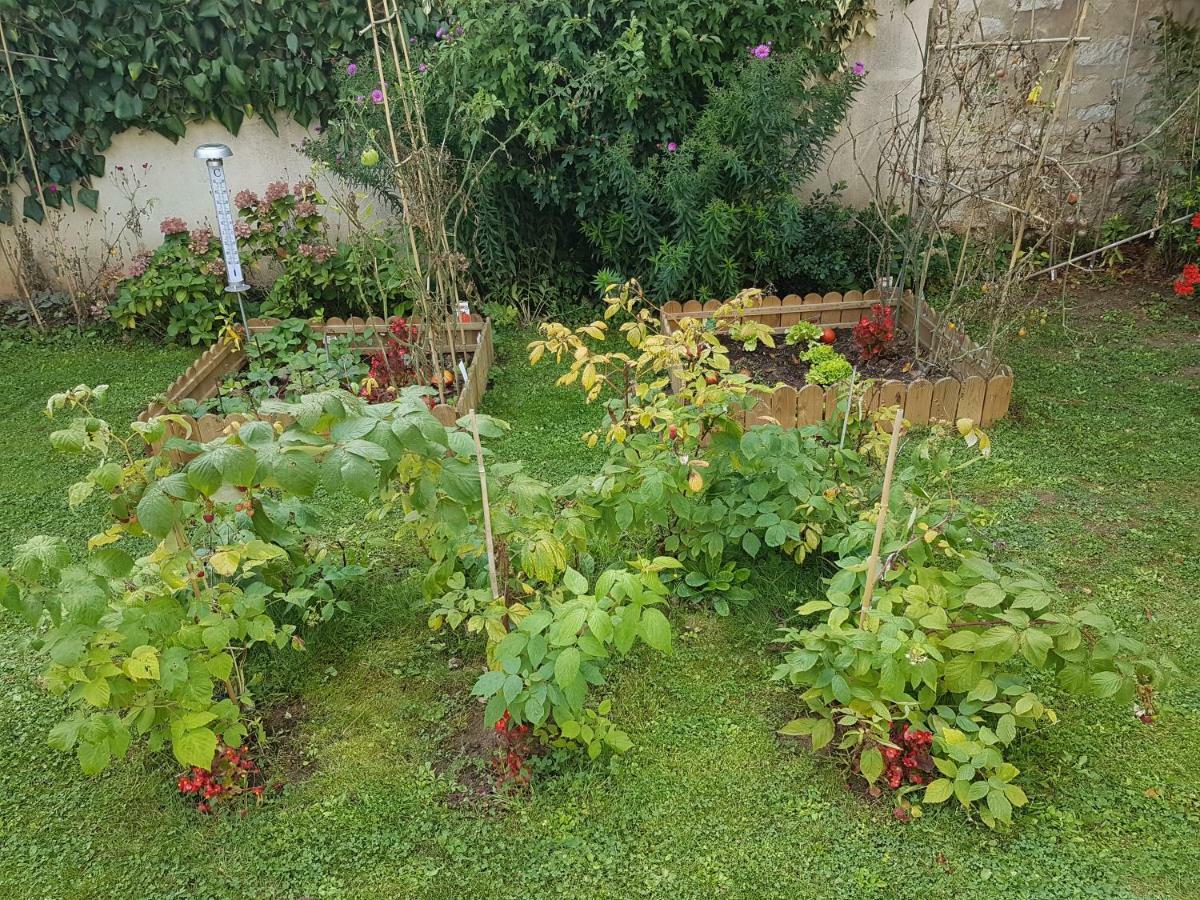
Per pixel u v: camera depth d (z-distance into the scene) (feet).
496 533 9.29
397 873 8.16
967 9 21.90
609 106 19.20
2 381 18.83
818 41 20.45
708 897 7.84
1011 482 13.87
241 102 21.43
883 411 11.51
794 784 8.94
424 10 20.07
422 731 9.75
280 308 20.08
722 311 11.65
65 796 9.03
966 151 20.88
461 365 17.15
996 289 16.63
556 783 8.96
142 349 20.45
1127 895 7.70
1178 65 21.56
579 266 21.62
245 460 7.56
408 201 15.76
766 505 10.93
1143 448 14.70
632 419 11.02
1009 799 8.26
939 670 8.89
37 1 19.38
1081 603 11.19
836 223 21.21
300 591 10.13
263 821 8.69
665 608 11.41
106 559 7.90
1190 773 8.87
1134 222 23.36
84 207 22.15
